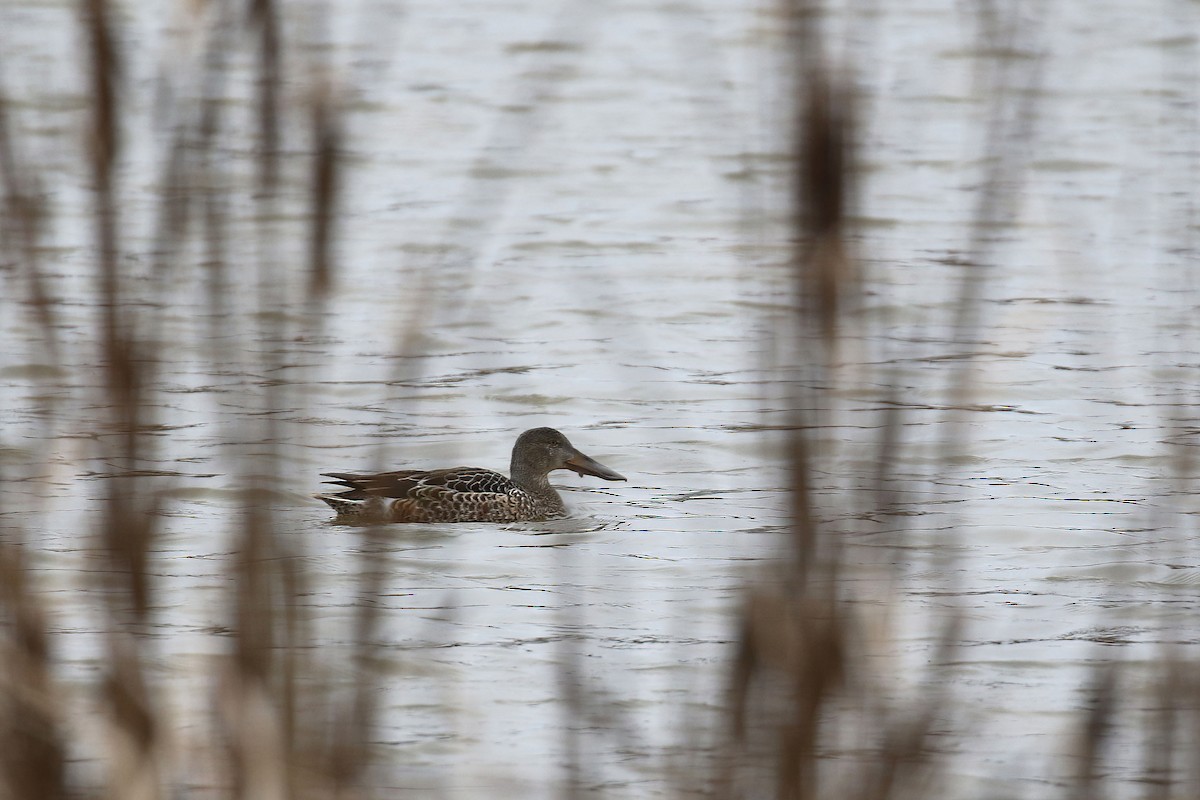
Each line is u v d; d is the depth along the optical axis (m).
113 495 7.35
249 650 7.45
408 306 10.53
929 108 44.59
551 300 30.91
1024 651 14.33
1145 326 28.41
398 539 18.98
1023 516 18.69
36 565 13.58
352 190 39.91
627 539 19.02
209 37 7.40
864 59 6.90
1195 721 8.45
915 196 38.72
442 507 19.89
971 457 21.05
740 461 22.34
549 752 11.98
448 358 26.80
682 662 14.05
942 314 16.81
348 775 7.67
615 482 21.69
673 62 57.38
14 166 7.76
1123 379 25.22
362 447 21.70
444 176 42.38
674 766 8.12
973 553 17.36
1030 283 31.41
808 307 6.70
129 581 7.23
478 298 30.47
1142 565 16.95
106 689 7.12
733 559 17.78
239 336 8.46
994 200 8.12
